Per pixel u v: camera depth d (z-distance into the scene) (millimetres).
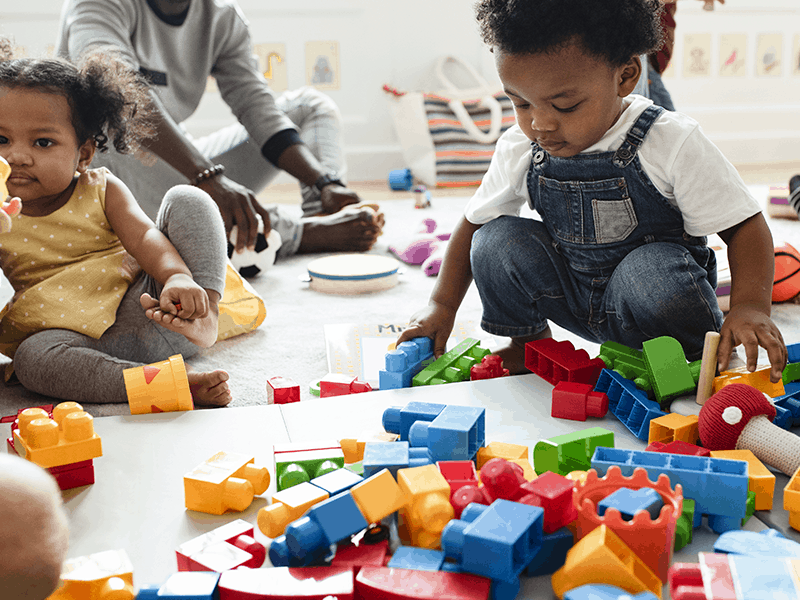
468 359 1001
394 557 560
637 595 499
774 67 3240
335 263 1636
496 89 3068
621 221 948
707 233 920
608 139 906
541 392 920
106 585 534
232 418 860
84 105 1063
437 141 2998
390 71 3145
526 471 672
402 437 758
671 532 546
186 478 668
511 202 1066
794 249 1387
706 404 740
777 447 691
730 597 480
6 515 434
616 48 815
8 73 988
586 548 526
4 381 1082
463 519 560
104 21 1549
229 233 1570
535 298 1042
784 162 3275
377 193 2857
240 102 1911
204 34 1774
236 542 599
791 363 868
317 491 622
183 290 957
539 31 784
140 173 1669
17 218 1047
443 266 1111
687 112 3232
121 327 1062
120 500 692
